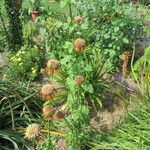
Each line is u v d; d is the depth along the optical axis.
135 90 1.56
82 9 1.76
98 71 1.58
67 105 1.48
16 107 1.47
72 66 1.43
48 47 1.62
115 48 1.65
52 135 1.34
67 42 1.48
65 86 1.55
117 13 1.68
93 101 1.50
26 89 1.58
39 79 1.73
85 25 1.56
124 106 1.48
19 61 1.79
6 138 1.33
